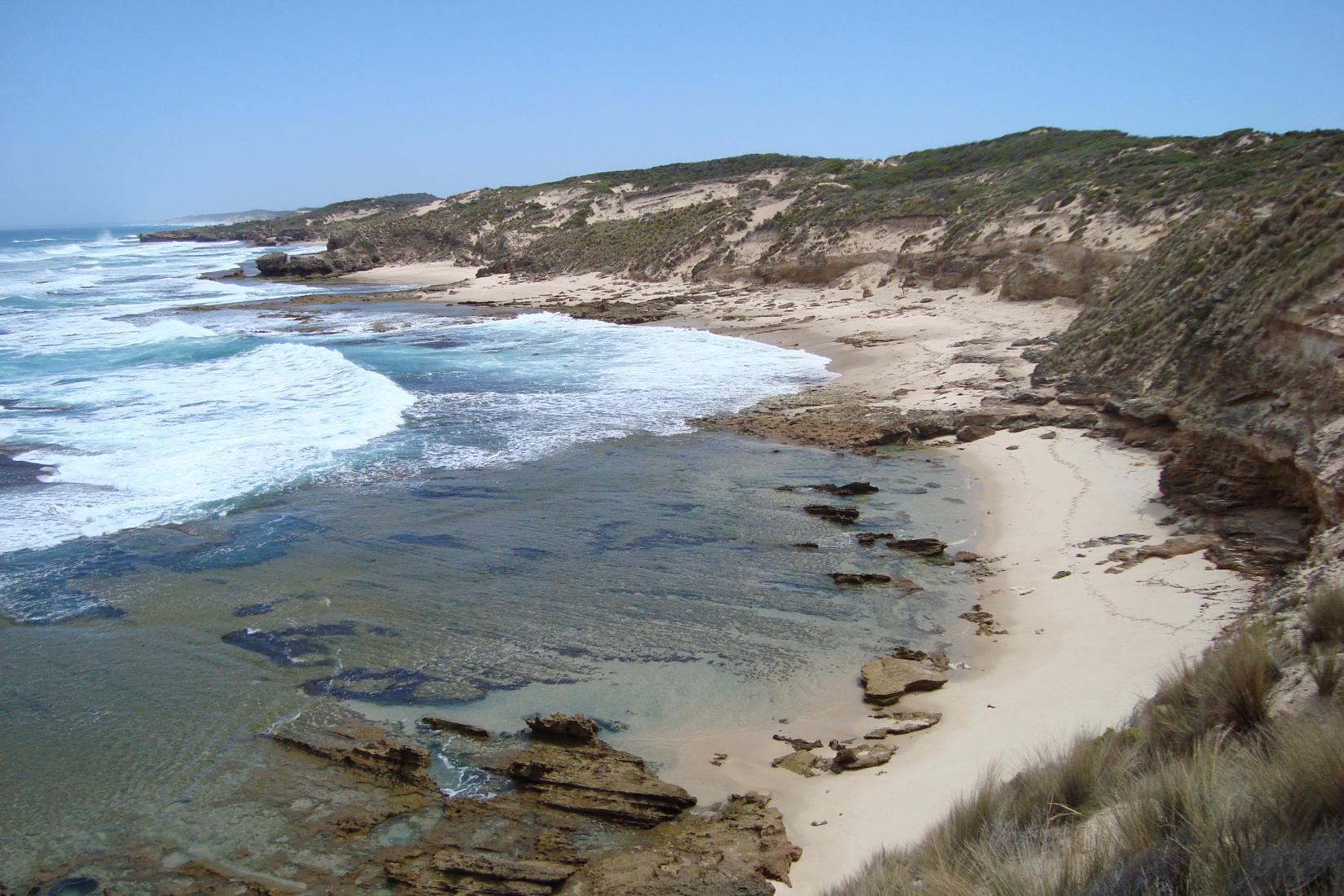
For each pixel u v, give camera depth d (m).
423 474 17.72
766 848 7.00
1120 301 22.55
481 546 14.03
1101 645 9.87
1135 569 11.89
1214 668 6.57
